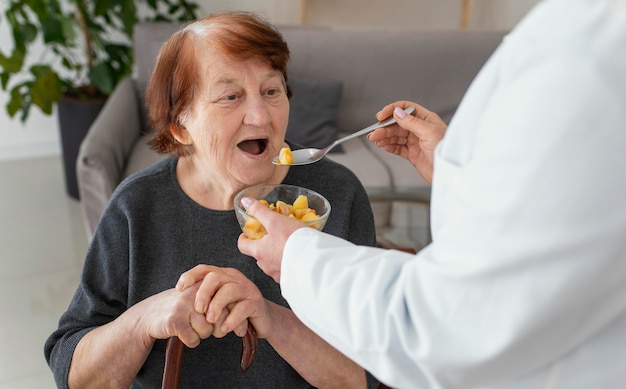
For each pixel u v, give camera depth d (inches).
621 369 25.6
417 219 124.3
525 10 173.2
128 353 42.6
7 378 86.7
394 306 27.3
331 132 118.9
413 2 169.6
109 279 46.6
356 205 48.7
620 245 22.6
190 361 45.9
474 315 25.0
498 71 25.5
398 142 47.1
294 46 123.4
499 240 23.7
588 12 23.2
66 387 45.1
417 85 127.0
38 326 97.4
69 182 136.7
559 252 22.8
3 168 151.9
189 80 42.5
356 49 124.5
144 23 121.9
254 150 47.0
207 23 42.4
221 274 40.2
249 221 35.5
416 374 28.3
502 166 23.5
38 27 141.4
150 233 46.3
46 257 115.6
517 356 25.3
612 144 22.0
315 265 30.5
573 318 24.1
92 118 128.0
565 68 22.5
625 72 22.4
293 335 41.9
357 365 44.7
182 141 45.9
